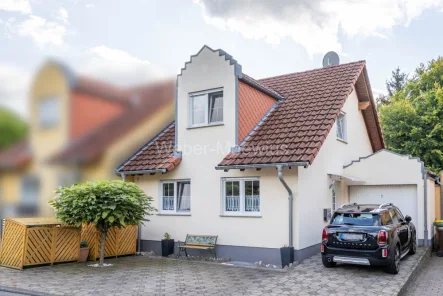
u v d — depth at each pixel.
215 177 13.29
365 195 15.87
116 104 16.39
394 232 10.35
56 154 15.80
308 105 14.03
